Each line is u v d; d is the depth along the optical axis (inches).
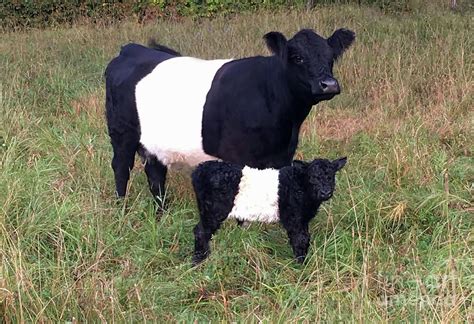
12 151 245.3
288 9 566.6
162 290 179.0
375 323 152.6
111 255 196.1
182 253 203.9
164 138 217.5
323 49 197.8
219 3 591.8
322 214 212.7
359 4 559.2
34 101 350.6
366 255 181.5
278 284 181.8
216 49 408.8
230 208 190.9
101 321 154.7
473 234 197.0
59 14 602.5
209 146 210.7
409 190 229.8
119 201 230.4
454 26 438.9
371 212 210.1
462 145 273.7
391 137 275.7
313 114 314.3
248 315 158.4
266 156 209.0
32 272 177.3
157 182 232.1
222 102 206.1
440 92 334.6
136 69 229.5
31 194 208.7
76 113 335.9
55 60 429.7
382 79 357.1
